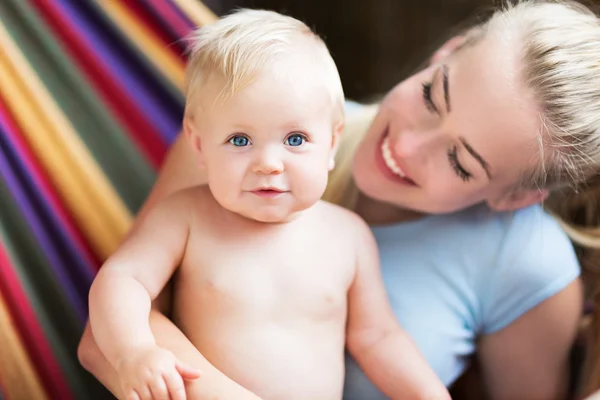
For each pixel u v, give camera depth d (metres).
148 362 0.78
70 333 1.11
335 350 0.95
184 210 0.94
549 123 1.00
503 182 1.05
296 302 0.92
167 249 0.91
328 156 0.90
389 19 2.19
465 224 1.12
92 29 1.21
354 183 1.17
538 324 1.13
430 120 1.04
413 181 1.06
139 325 0.83
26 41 1.13
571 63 1.00
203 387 0.81
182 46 1.26
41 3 1.15
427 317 1.08
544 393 1.20
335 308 0.95
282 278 0.92
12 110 1.08
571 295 1.14
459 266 1.11
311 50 0.88
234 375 0.90
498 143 1.00
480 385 1.28
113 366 0.83
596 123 1.03
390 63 2.22
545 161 1.04
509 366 1.18
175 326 0.91
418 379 0.96
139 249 0.90
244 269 0.91
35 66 1.14
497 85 0.99
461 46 1.08
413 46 2.19
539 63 0.99
